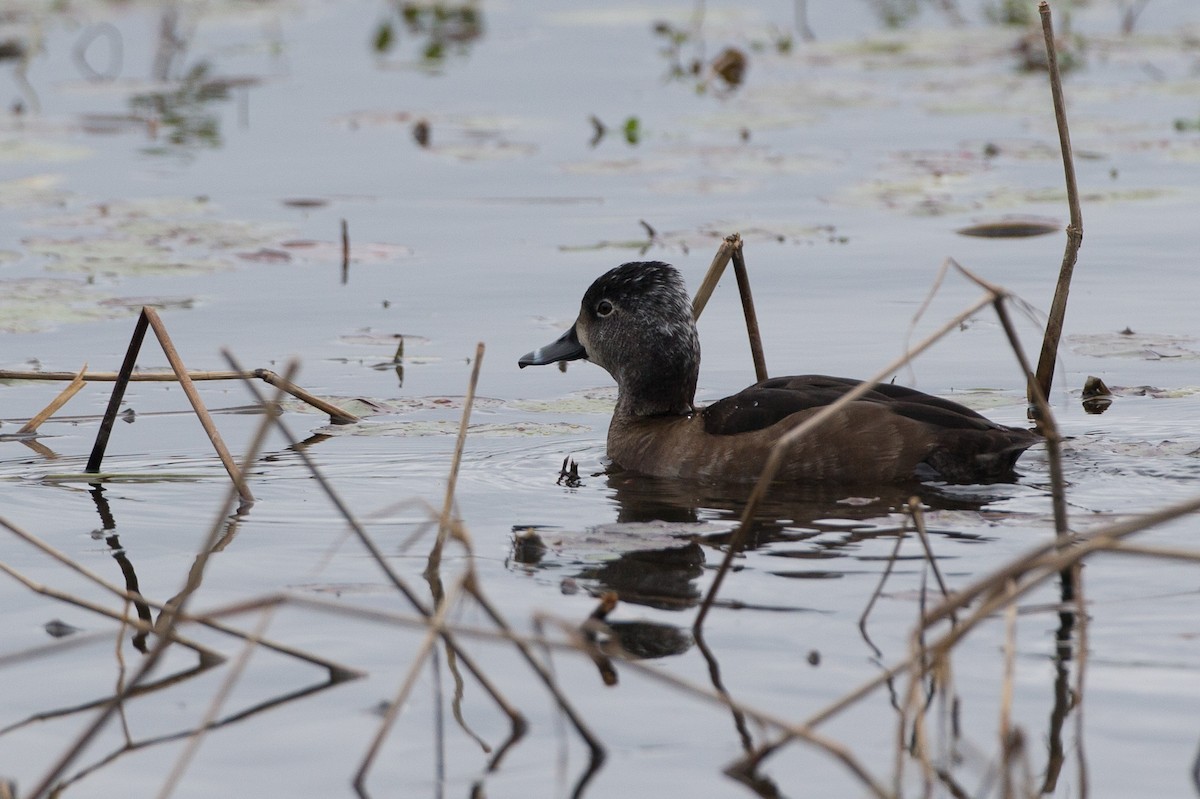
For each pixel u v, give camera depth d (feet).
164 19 109.60
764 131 78.38
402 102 85.25
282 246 59.21
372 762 22.75
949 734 23.03
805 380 38.24
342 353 48.11
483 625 27.25
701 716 23.91
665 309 40.34
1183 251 56.90
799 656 25.70
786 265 56.49
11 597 29.19
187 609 28.30
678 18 108.58
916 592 28.27
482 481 37.06
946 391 43.78
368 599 28.68
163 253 57.11
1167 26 101.81
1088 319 50.03
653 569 29.96
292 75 92.73
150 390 45.57
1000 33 101.50
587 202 65.62
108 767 22.75
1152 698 23.77
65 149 74.13
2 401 44.27
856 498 34.35
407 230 61.87
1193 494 33.68
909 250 58.08
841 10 111.45
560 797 21.70
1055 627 26.43
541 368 47.67
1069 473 35.63
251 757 22.99
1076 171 68.49
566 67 94.02
